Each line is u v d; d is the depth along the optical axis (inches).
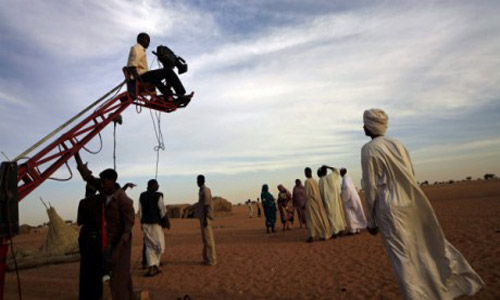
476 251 290.7
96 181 231.3
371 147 138.3
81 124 222.1
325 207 468.4
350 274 260.1
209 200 362.9
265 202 646.5
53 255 503.2
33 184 191.3
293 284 248.2
